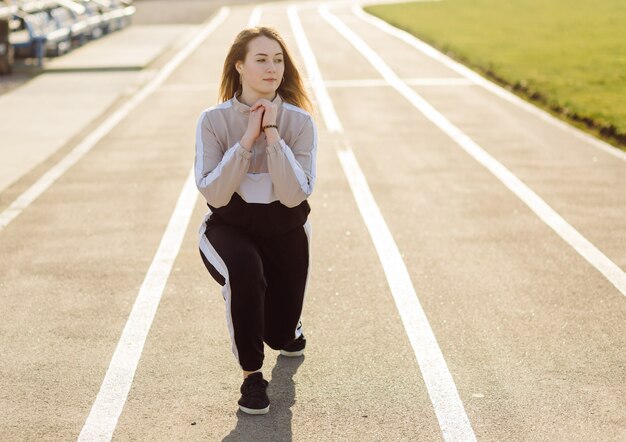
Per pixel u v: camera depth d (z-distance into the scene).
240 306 4.46
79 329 5.79
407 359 5.29
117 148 11.51
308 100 4.75
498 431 4.46
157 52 21.30
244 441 4.38
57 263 7.11
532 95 15.13
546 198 8.89
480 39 22.97
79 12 22.89
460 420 4.57
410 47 21.94
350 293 6.39
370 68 18.47
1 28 18.42
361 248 7.42
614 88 15.40
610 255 7.18
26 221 8.32
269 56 4.43
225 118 4.51
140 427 4.52
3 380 5.07
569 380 5.01
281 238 4.60
